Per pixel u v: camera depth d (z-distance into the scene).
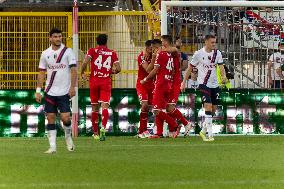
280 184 25.09
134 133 50.03
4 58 51.31
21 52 51.28
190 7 51.19
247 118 50.50
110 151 37.31
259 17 51.44
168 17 50.81
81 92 49.75
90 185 24.83
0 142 44.09
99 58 45.88
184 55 50.22
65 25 51.06
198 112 49.94
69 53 36.31
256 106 50.59
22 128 50.03
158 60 45.75
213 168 29.59
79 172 28.36
